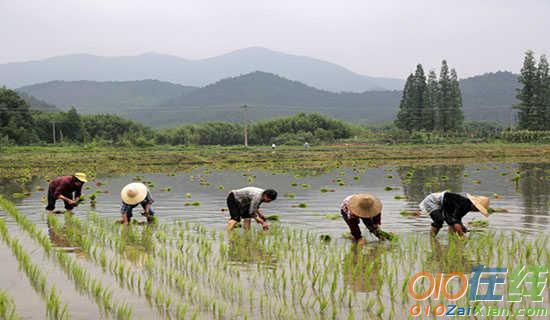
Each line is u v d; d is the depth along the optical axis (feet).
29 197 68.23
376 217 37.99
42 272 29.27
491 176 95.09
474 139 244.01
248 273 29.19
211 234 40.14
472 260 31.35
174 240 37.99
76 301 24.50
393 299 24.75
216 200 62.90
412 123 267.59
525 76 249.75
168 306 23.59
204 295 25.41
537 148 185.16
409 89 269.64
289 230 41.73
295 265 30.78
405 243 36.55
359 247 34.83
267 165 139.44
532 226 42.63
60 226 43.24
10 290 26.08
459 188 74.13
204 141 301.63
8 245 35.83
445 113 263.49
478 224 42.83
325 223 45.34
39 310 23.31
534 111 248.32
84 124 293.64
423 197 64.13
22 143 231.91
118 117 309.42
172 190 75.46
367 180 89.76
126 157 151.23
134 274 29.07
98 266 30.68
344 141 257.55
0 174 113.50
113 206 58.03
